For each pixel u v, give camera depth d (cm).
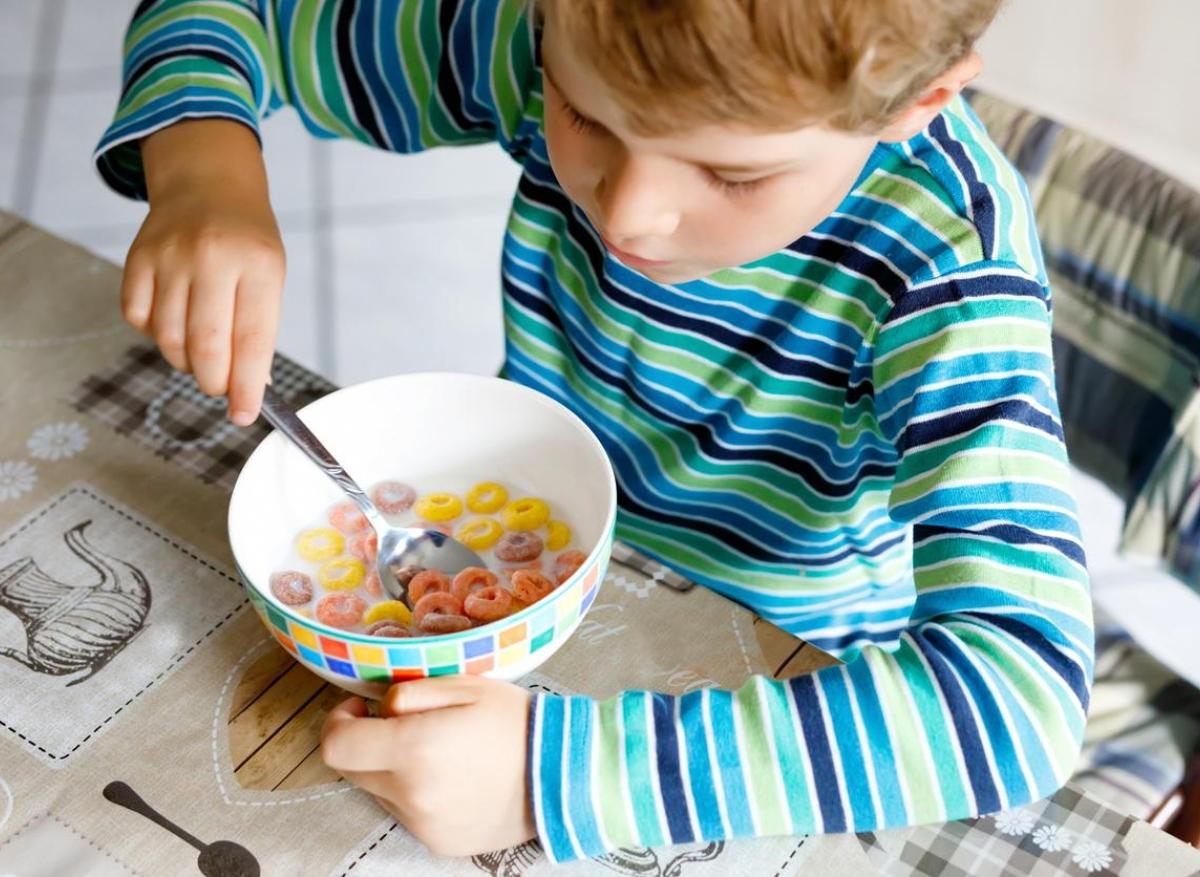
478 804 61
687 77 54
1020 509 69
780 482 92
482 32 91
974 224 74
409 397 74
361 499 72
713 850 64
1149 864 63
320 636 61
